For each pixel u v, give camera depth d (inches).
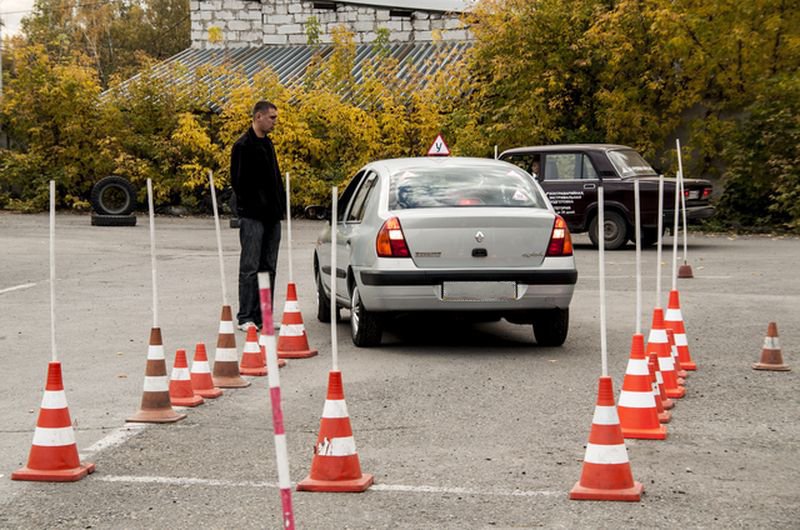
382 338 466.9
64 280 689.6
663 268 747.4
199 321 515.5
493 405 328.5
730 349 432.5
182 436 291.7
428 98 1327.5
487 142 1232.2
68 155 1465.3
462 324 513.7
